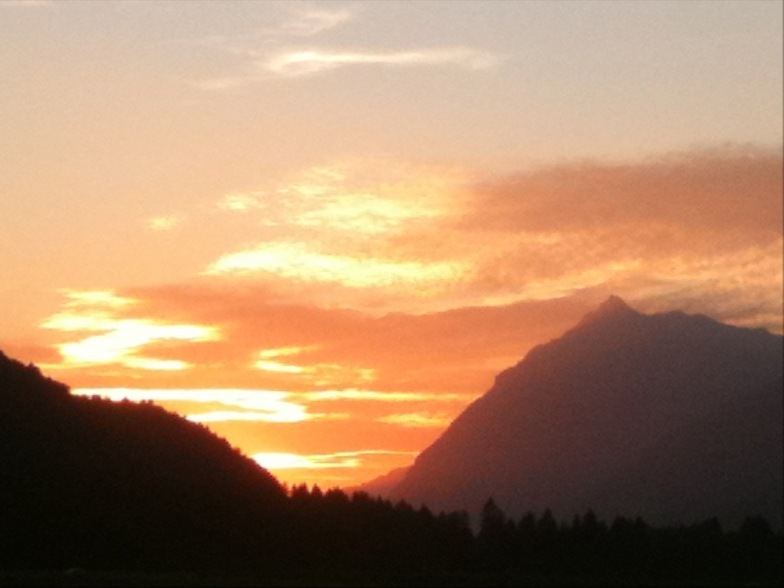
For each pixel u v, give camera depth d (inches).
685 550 5999.0
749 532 6146.7
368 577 5310.0
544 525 6368.1
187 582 4832.7
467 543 6358.3
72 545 6102.4
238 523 6727.4
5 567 5713.6
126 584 4746.6
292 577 5260.8
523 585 5201.8
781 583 5482.3
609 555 6043.3
